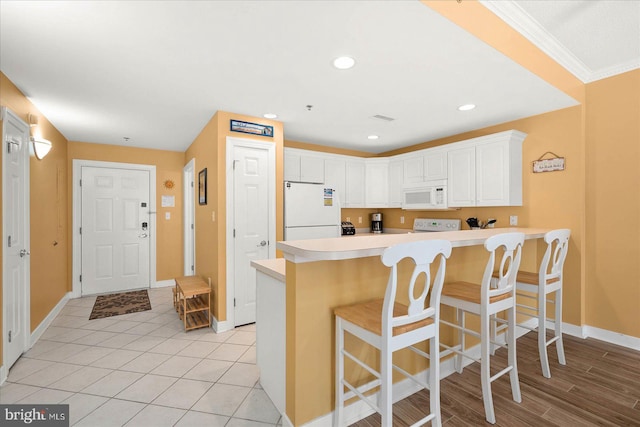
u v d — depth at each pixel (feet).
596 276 9.09
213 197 10.28
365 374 5.83
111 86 7.86
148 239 15.52
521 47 6.71
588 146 9.19
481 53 6.18
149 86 7.87
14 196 7.72
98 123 11.12
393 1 4.66
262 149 10.62
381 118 10.58
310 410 5.16
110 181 14.64
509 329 6.15
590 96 9.12
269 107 9.45
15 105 7.83
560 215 9.58
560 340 7.56
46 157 10.52
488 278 5.62
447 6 5.10
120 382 6.82
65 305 12.62
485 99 8.75
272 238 10.85
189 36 5.65
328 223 12.53
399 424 5.45
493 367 7.44
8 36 5.61
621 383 6.69
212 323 10.27
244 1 4.67
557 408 5.85
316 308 5.20
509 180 10.09
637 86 8.30
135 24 5.28
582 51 7.84
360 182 15.31
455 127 11.64
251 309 10.44
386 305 4.32
